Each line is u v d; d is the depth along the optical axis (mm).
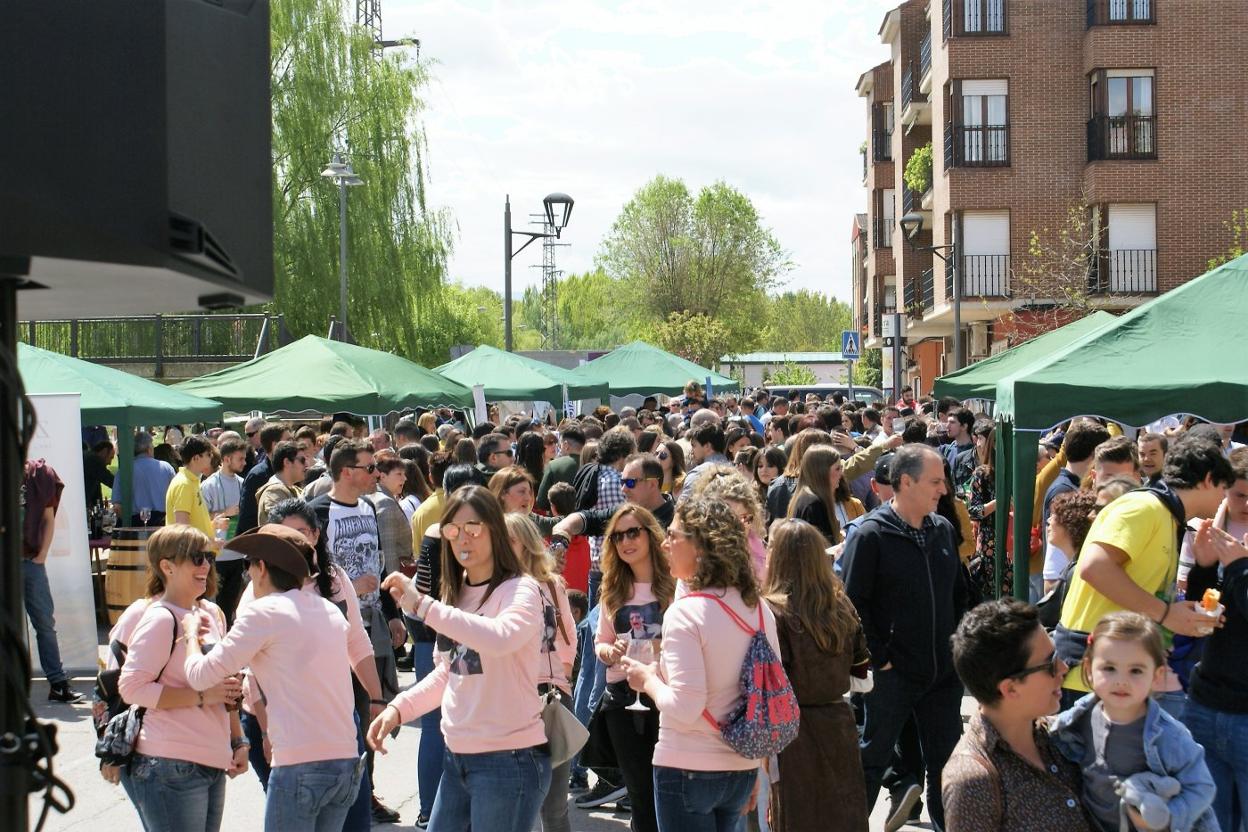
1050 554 6914
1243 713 4980
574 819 7113
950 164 33062
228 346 26844
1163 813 3246
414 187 33469
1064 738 3432
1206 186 31562
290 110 32031
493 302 103125
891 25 43094
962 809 3193
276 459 8422
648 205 67562
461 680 4719
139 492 13352
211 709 4930
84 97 1959
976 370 17031
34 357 13039
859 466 9883
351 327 31906
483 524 4828
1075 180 32500
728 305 67062
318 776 4699
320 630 4777
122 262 1986
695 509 4598
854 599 5883
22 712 2270
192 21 2115
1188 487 5250
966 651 3217
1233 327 9578
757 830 5723
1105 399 9273
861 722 7219
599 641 5789
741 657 4500
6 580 2266
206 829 5000
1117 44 31594
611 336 82812
